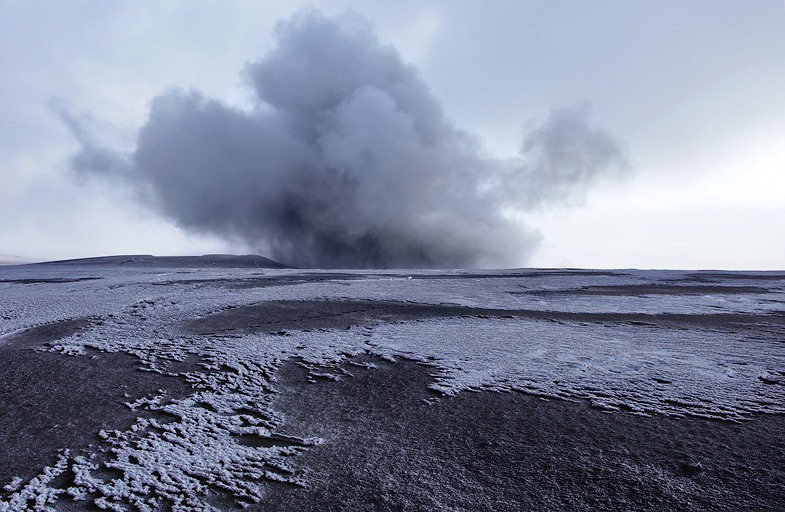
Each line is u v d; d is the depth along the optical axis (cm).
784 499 472
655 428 647
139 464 565
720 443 596
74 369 954
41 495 501
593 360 979
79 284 2520
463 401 766
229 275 3167
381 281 2781
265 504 487
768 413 689
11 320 1462
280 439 639
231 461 575
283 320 1445
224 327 1345
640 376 867
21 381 883
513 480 525
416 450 600
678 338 1184
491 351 1062
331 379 889
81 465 565
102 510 477
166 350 1089
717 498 480
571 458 570
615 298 1992
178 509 475
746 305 1762
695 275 3291
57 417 712
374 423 687
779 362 951
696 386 809
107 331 1294
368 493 504
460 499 490
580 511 466
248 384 859
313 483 525
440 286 2484
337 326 1362
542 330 1294
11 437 644
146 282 2591
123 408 748
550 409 725
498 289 2364
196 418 704
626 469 540
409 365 967
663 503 474
